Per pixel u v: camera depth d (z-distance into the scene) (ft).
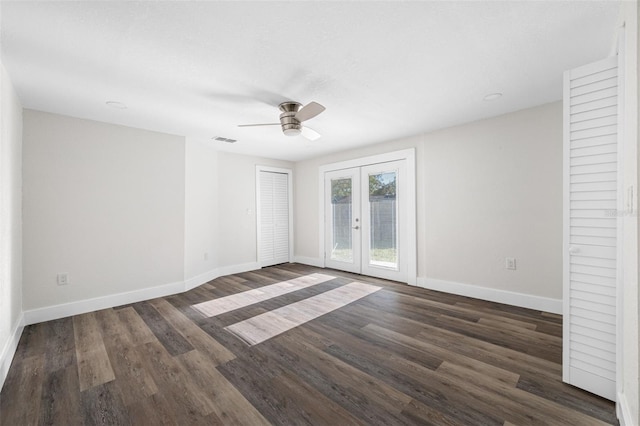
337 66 6.82
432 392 5.51
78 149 10.06
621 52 4.73
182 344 7.65
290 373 6.23
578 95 5.36
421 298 11.30
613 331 5.07
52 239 9.53
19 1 4.55
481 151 10.94
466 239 11.46
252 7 4.80
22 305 8.93
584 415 4.82
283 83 7.64
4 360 6.23
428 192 12.60
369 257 15.19
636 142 3.94
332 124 11.28
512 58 6.58
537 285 9.80
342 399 5.35
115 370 6.41
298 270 16.76
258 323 9.04
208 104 8.98
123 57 6.30
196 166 13.70
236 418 4.90
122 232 11.01
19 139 8.57
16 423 4.86
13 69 6.76
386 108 9.61
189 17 5.03
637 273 3.85
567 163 5.50
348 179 16.12
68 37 5.56
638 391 3.80
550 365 6.37
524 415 4.85
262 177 17.69
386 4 4.78
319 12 4.94
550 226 9.51
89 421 4.88
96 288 10.40
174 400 5.38
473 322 8.84
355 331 8.35
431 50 6.21
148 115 9.93
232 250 16.11
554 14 5.09
